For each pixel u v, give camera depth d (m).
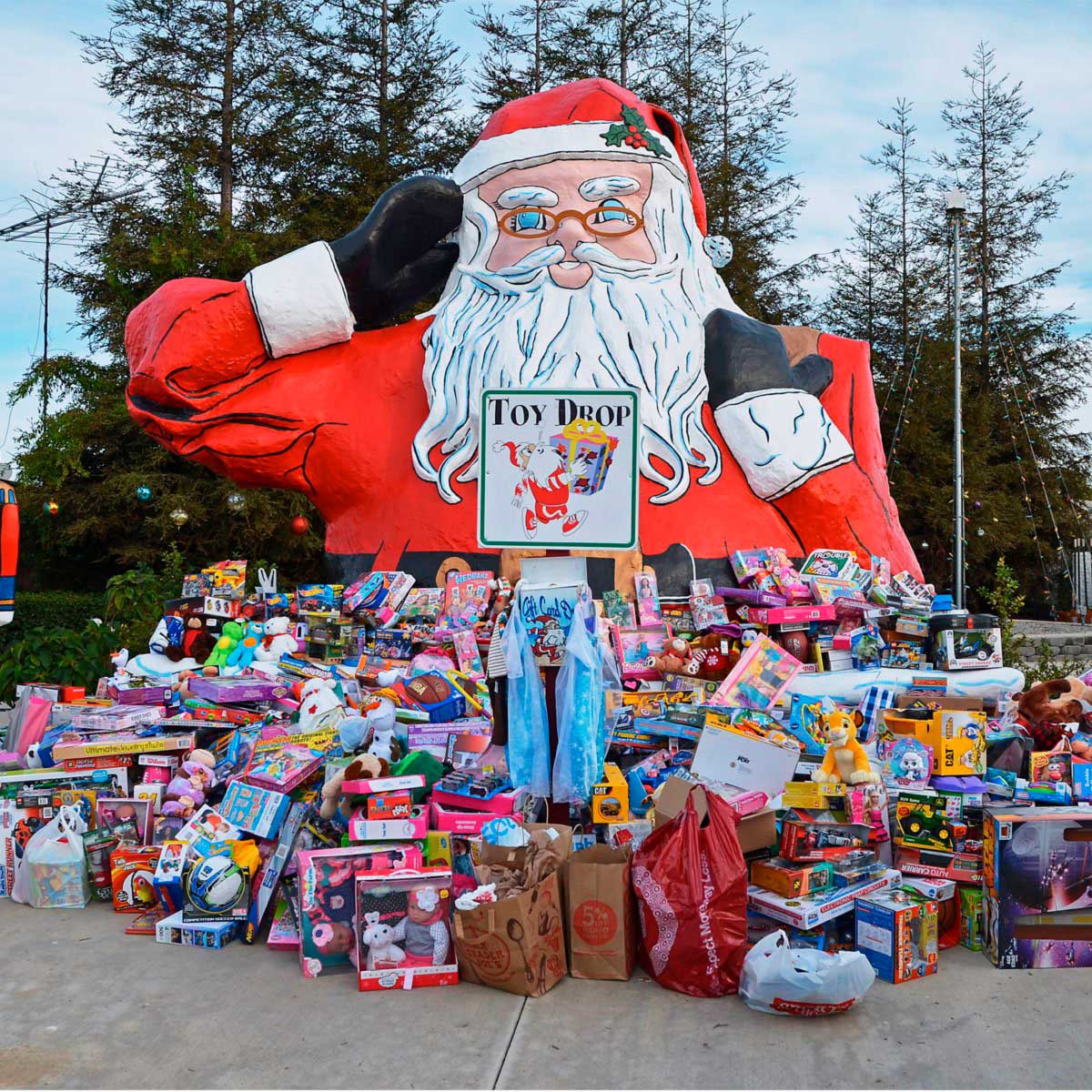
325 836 4.49
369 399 7.96
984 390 29.81
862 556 7.47
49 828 5.00
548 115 7.90
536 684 4.59
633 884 3.98
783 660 5.45
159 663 7.25
